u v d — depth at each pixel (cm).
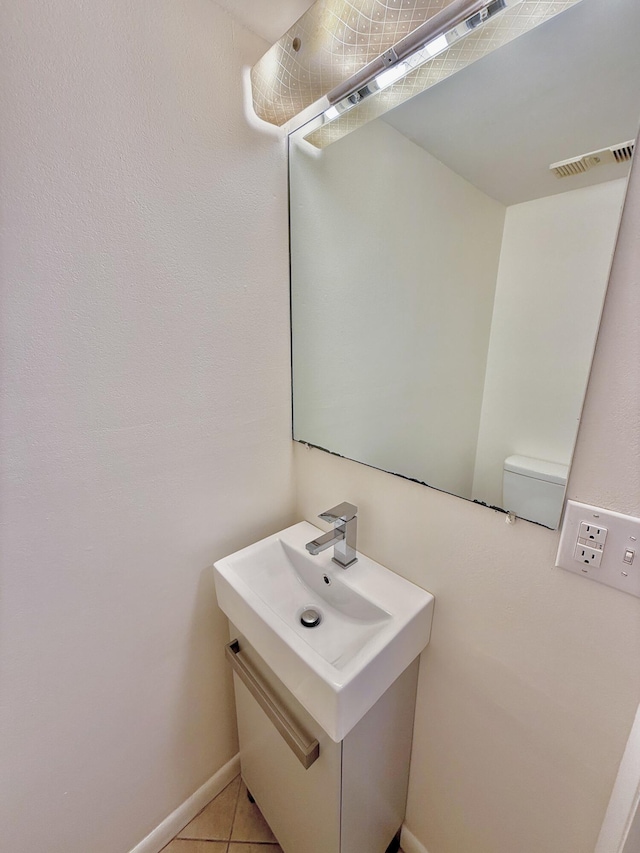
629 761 62
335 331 104
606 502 61
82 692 90
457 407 80
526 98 68
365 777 87
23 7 60
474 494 78
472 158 78
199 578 105
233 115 86
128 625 94
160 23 73
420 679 97
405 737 99
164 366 87
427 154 86
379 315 97
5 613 76
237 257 94
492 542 76
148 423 87
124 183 74
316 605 102
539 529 69
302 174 100
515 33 66
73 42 65
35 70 63
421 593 90
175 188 81
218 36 81
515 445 72
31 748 85
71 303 73
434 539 87
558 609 69
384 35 70
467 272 80
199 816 120
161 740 107
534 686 76
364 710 75
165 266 83
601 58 58
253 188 93
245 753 116
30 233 67
